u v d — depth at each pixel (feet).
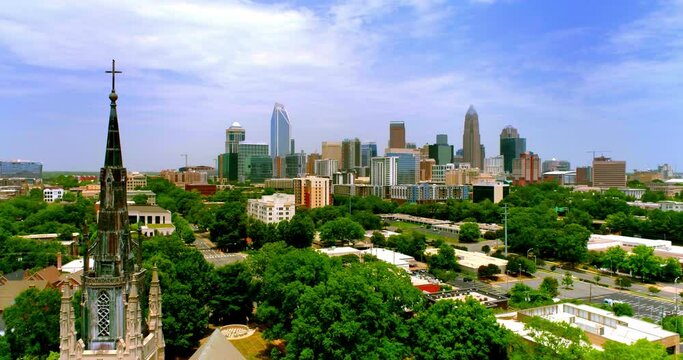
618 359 207.92
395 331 255.29
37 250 496.23
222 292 349.41
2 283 386.93
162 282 282.97
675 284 510.58
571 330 226.58
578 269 609.42
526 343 239.91
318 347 233.55
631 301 456.45
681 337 317.83
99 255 115.96
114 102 116.78
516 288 417.90
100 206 116.88
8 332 232.94
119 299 115.24
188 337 282.77
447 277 515.09
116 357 113.60
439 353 230.07
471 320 238.89
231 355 157.58
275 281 297.53
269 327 317.63
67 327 114.01
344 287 240.53
